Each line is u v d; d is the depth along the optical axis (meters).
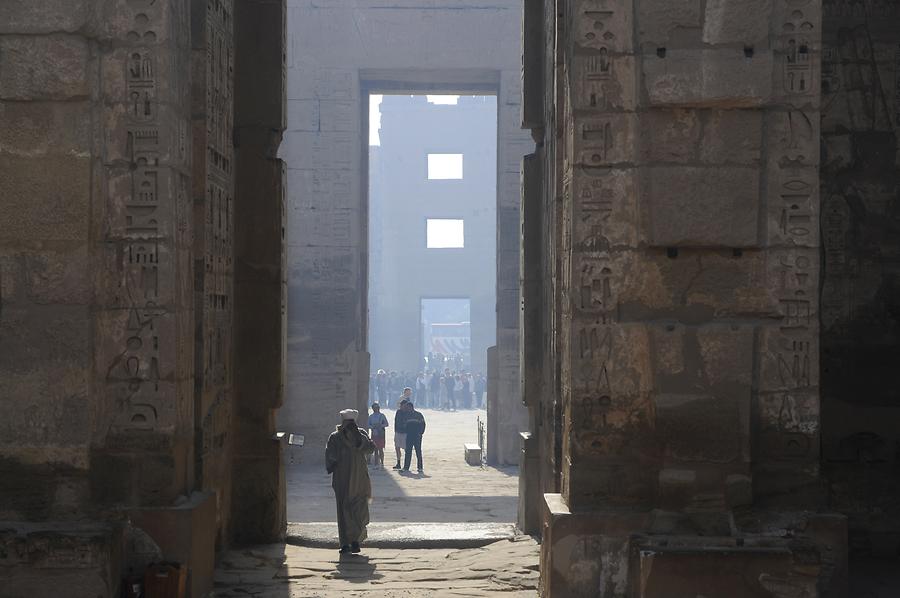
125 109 18.97
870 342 24.38
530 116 27.38
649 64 19.06
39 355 18.67
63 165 18.72
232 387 25.17
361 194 55.72
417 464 54.19
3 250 18.73
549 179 25.16
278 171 25.64
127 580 18.38
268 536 25.70
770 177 19.16
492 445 55.28
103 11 18.98
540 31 27.44
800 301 19.16
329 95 53.22
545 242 26.27
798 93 19.16
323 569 23.55
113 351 19.00
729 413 19.03
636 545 18.55
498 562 23.77
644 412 19.16
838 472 24.23
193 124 20.97
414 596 20.91
